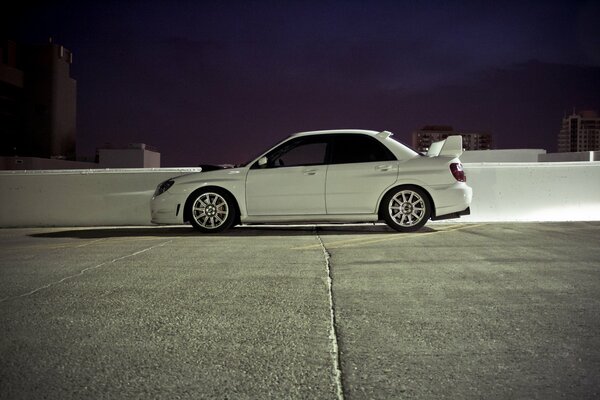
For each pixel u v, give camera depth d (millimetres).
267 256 7164
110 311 4586
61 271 6293
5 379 3197
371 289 5270
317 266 6441
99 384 3115
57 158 65750
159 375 3232
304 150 9734
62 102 79062
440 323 4176
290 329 4059
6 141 74812
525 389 3008
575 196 11172
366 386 3053
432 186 9422
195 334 3971
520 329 4023
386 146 9672
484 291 5160
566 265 6387
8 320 4352
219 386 3068
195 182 9703
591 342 3744
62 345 3764
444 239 8547
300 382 3109
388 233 9422
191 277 5891
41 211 11812
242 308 4633
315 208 9555
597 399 2889
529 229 9688
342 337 3869
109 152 47188
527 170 11188
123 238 9336
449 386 3049
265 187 9586
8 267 6574
